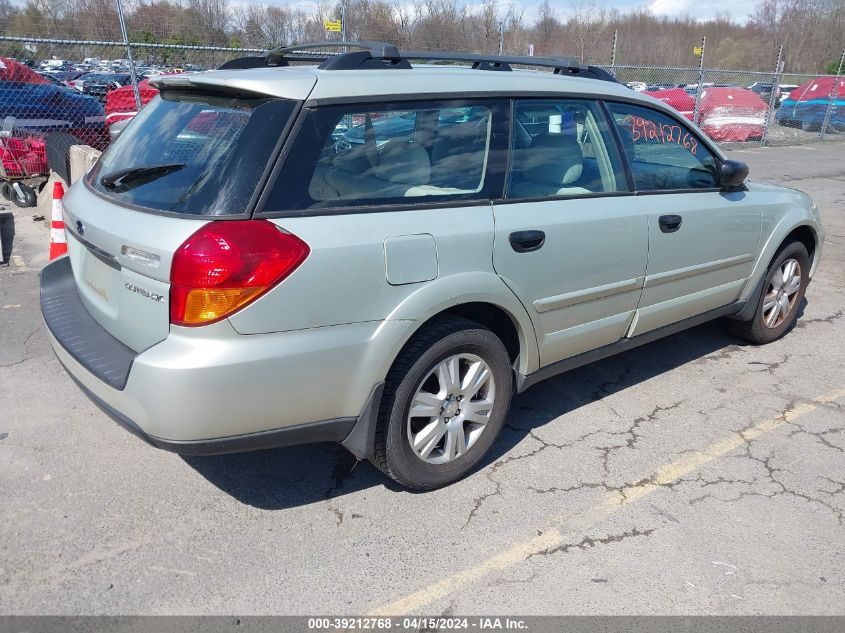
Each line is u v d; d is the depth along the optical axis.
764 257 4.52
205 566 2.66
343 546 2.79
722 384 4.30
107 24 9.74
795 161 15.35
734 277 4.38
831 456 3.50
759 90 23.27
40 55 9.80
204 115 2.79
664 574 2.67
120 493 3.08
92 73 11.90
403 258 2.71
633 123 3.77
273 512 2.99
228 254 2.35
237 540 2.81
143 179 2.71
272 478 3.24
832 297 6.04
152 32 10.15
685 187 3.97
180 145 2.77
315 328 2.56
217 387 2.40
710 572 2.68
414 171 2.88
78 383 2.77
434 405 2.99
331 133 2.65
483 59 3.52
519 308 3.14
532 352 3.31
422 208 2.83
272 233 2.44
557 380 4.33
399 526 2.92
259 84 2.62
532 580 2.63
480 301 2.97
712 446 3.58
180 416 2.40
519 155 3.20
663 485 3.24
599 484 3.24
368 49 3.11
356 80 2.77
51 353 4.43
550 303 3.28
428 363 2.88
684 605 2.52
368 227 2.65
